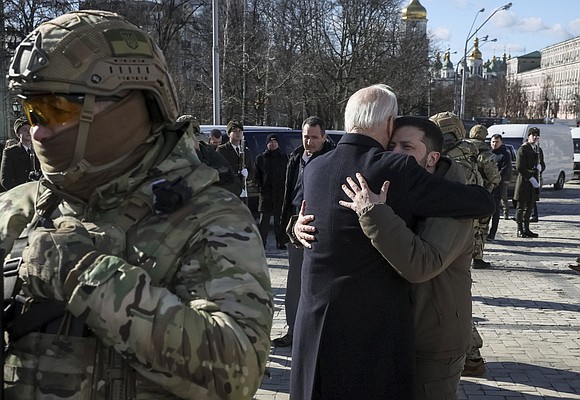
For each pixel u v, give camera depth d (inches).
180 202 55.9
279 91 1294.3
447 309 102.2
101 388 53.9
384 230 85.7
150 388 54.5
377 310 88.9
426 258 87.4
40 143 56.6
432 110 2065.7
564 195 780.6
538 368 191.8
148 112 59.9
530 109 3846.0
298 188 200.1
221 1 1261.1
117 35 56.7
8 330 55.4
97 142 56.5
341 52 1470.2
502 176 427.2
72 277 50.6
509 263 352.8
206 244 55.2
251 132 436.1
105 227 56.7
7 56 831.7
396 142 102.6
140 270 51.6
